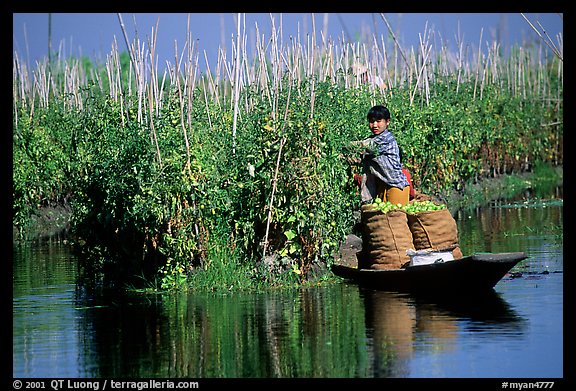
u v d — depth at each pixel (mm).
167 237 19375
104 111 23734
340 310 16922
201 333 15484
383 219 19375
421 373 12859
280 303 17797
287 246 19703
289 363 13508
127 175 19641
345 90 25203
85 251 22359
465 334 14797
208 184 19578
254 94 21516
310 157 19469
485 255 17031
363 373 12922
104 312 17672
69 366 13766
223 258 19719
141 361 13906
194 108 21844
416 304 17281
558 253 22469
